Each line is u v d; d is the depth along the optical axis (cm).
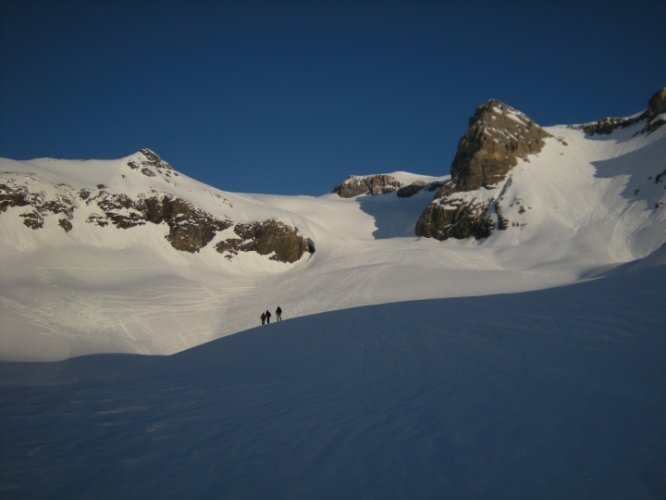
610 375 769
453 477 468
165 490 476
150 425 738
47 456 585
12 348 3266
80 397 1007
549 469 465
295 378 1149
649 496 396
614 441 514
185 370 1567
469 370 962
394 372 1066
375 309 2359
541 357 959
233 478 504
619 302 1262
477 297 2272
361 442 597
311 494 455
